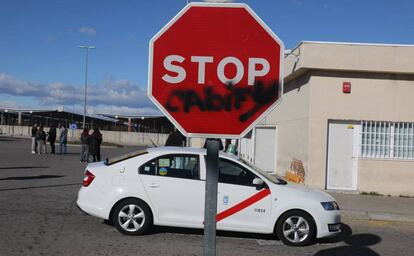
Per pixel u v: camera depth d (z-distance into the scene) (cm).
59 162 2231
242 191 798
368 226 1019
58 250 697
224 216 793
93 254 684
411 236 925
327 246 813
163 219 809
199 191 805
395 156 1455
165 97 261
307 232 802
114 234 813
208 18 260
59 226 852
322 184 1444
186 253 713
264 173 849
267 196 800
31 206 1031
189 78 260
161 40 260
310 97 1443
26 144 4081
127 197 811
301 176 1520
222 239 827
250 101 259
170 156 827
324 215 805
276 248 779
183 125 260
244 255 724
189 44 260
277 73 259
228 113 260
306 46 1405
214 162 262
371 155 1452
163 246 749
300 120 1558
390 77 1443
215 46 259
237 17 259
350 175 1459
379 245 835
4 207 1005
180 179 812
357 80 1444
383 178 1441
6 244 716
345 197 1345
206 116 260
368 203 1252
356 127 1456
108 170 827
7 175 1595
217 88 260
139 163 826
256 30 259
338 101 1444
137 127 7644
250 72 259
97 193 820
